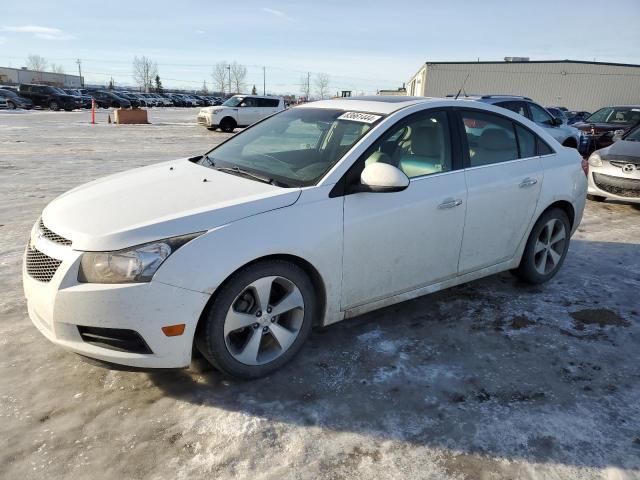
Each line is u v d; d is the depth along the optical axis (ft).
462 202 11.57
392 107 11.52
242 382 9.55
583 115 99.96
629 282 15.08
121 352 8.38
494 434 8.37
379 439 8.20
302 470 7.53
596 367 10.44
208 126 72.02
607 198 25.55
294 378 9.74
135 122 82.94
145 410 8.75
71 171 32.32
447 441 8.19
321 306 10.20
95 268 8.14
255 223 8.85
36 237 9.20
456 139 11.88
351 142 10.55
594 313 12.86
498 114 13.02
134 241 8.16
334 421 8.59
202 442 8.04
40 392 9.17
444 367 10.27
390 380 9.77
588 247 18.57
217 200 9.18
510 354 10.83
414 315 12.46
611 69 141.28
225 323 8.82
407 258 10.98
